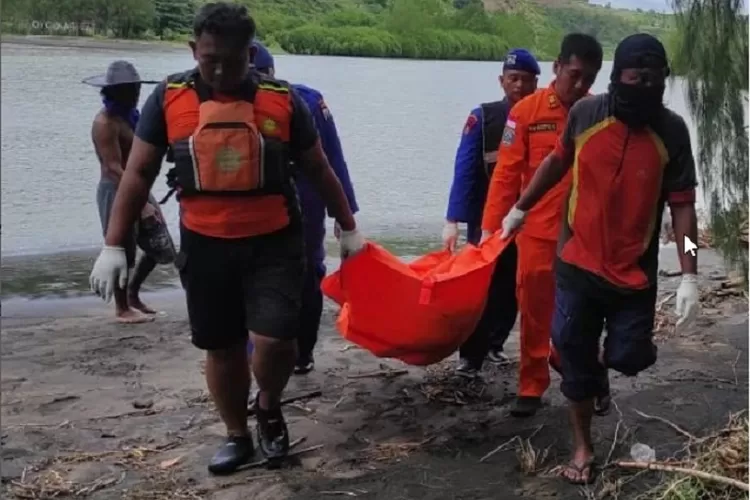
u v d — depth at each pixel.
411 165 15.48
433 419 5.05
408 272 4.73
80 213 11.23
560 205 4.73
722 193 6.22
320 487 4.24
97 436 4.88
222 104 3.93
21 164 13.54
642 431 4.74
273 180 4.01
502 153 4.90
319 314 5.65
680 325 3.98
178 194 4.13
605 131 3.94
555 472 4.32
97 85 6.72
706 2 5.91
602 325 4.15
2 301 7.86
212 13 3.85
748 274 6.40
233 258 4.09
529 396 5.00
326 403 5.29
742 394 5.26
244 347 4.36
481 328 5.52
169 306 7.75
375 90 20.81
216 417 5.13
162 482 4.34
